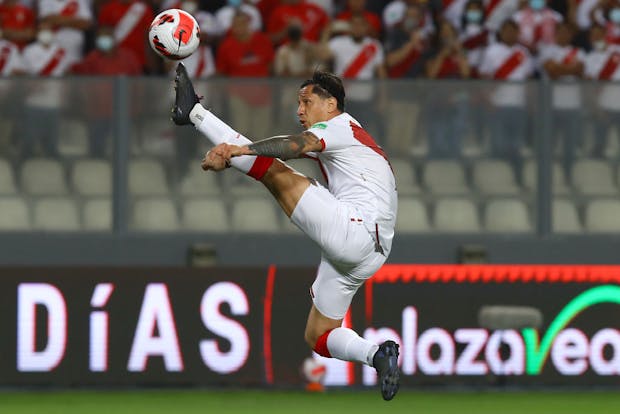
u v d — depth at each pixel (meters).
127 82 39.69
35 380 38.69
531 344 40.19
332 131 24.91
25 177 39.56
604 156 41.25
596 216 41.38
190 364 39.22
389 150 40.56
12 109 39.34
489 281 40.19
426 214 40.88
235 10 46.28
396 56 45.03
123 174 39.84
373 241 24.98
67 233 39.75
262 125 39.78
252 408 36.50
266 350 39.47
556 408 37.16
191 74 44.78
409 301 39.81
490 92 40.75
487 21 47.66
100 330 38.88
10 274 38.62
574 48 46.84
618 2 47.28
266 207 40.69
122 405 36.78
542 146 41.03
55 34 44.97
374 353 25.48
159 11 45.69
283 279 39.53
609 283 40.62
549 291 40.38
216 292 39.28
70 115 39.56
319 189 24.86
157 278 39.09
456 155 40.81
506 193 41.06
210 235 40.31
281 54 43.66
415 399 38.28
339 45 44.34
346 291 25.98
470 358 40.03
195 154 40.22
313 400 37.94
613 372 40.50
